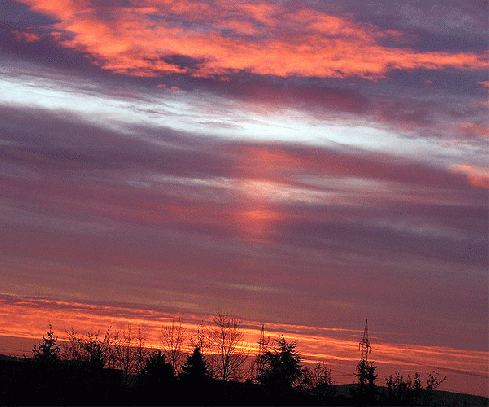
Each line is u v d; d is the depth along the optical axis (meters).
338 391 136.62
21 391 113.69
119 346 133.50
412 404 137.00
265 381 130.25
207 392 126.56
